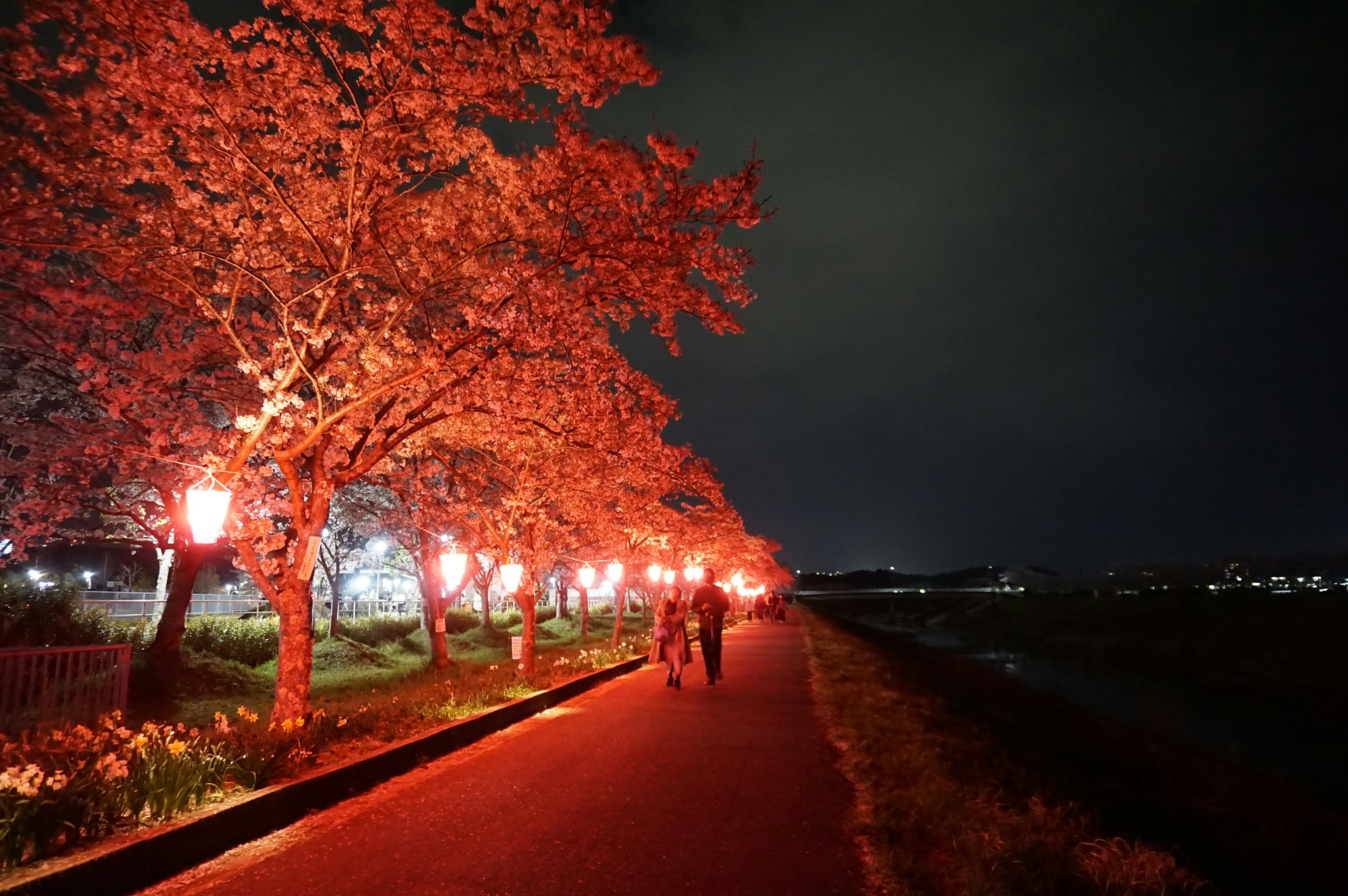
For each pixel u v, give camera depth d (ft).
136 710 40.86
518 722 36.68
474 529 55.62
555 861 16.90
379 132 30.58
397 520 68.28
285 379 30.09
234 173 31.24
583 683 49.60
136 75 26.23
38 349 40.24
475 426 49.06
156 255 30.19
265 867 16.74
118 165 30.12
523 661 49.32
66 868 14.30
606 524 70.90
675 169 31.27
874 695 43.98
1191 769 41.96
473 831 19.11
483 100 29.53
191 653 52.54
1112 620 170.30
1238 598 143.74
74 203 30.17
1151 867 15.84
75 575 101.86
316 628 80.74
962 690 72.54
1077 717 63.72
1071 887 14.75
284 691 29.09
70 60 26.84
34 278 33.83
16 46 26.16
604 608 233.55
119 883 15.15
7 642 43.93
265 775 20.99
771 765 26.53
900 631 223.51
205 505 26.78
